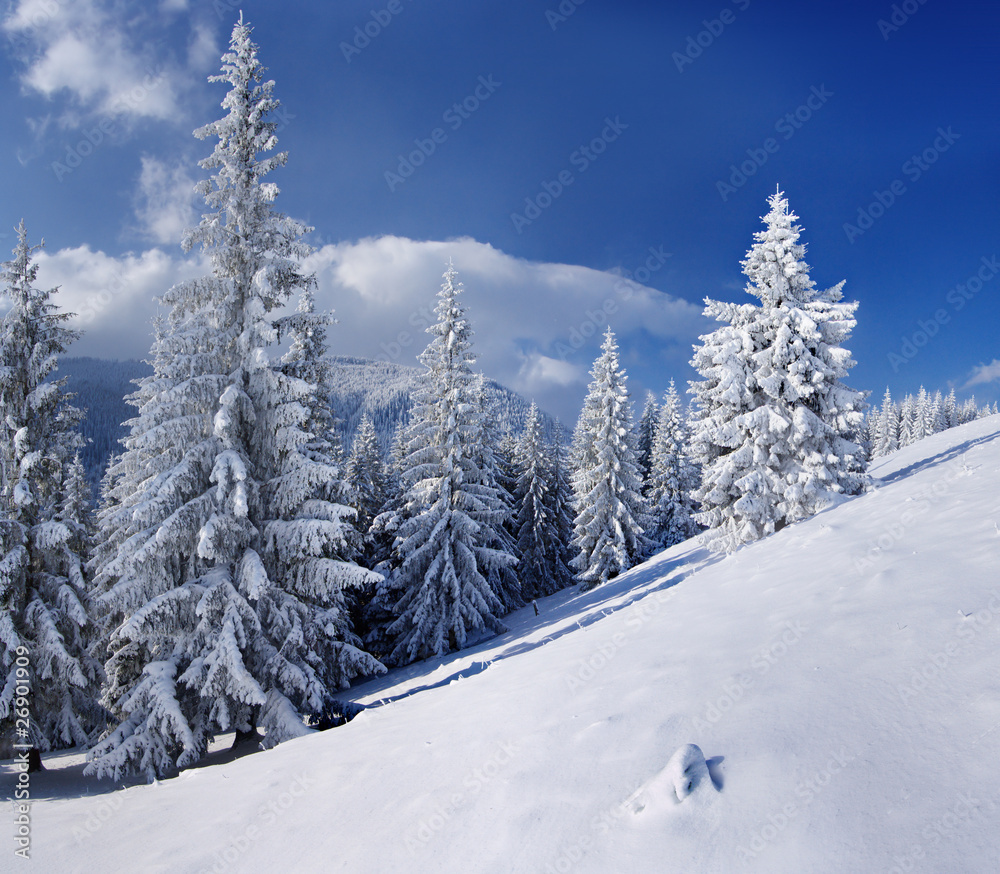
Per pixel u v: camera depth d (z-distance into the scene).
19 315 13.71
